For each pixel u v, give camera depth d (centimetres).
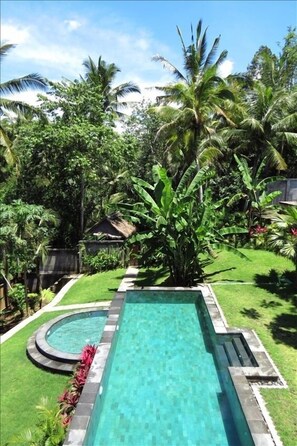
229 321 920
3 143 1766
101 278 1611
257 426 516
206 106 1759
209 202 1366
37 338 1026
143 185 1314
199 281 1294
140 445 540
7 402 790
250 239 1775
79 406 567
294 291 1133
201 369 753
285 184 1819
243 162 1889
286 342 800
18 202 1581
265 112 2025
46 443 542
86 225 2412
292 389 625
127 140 2156
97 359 719
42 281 1862
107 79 2512
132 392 673
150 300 1191
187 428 575
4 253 1545
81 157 1842
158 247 1309
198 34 1811
